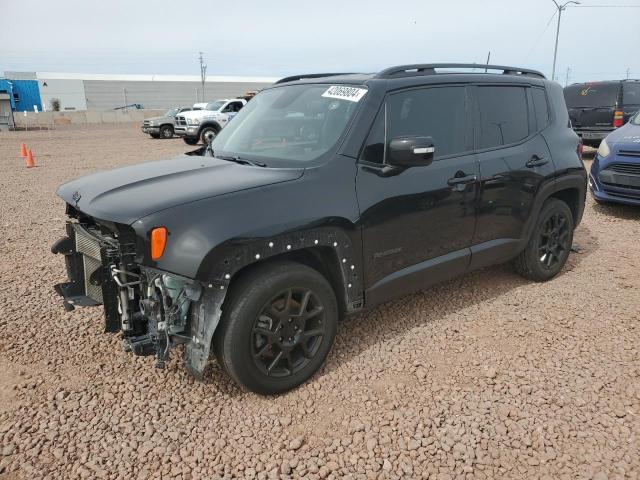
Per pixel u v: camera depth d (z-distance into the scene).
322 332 3.13
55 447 2.61
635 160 6.71
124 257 2.75
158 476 2.43
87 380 3.20
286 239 2.83
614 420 2.78
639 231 6.38
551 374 3.21
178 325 2.79
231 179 3.01
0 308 4.22
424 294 4.46
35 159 15.66
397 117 3.46
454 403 2.95
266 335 2.89
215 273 2.62
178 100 80.62
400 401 2.98
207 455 2.57
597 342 3.60
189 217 2.62
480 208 3.89
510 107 4.25
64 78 79.25
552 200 4.60
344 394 3.05
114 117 49.19
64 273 5.06
